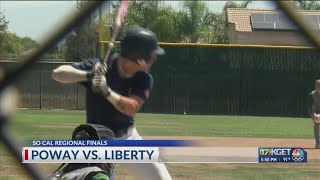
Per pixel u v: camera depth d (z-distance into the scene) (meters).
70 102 25.03
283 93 25.12
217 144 12.75
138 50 5.06
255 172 9.55
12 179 8.16
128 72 5.16
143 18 40.09
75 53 24.36
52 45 3.82
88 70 5.15
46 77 24.47
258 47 25.17
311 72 24.98
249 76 25.25
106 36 20.56
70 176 4.88
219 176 9.20
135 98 5.14
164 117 23.17
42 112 22.41
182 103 25.27
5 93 3.93
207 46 25.27
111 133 5.26
